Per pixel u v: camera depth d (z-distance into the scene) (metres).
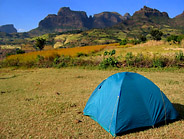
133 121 4.84
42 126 5.43
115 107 4.89
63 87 10.38
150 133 4.77
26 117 6.16
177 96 7.85
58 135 4.87
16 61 20.61
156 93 5.32
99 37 193.50
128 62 16.19
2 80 13.14
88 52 31.89
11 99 8.34
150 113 5.01
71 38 194.75
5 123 5.75
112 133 4.72
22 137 4.86
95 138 4.64
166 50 27.03
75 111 6.54
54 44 180.00
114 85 5.30
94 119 5.69
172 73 13.30
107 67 16.50
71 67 17.95
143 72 14.01
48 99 8.10
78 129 5.14
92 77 12.91
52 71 16.42
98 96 5.76
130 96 5.00
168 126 5.14
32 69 18.50
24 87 10.76
